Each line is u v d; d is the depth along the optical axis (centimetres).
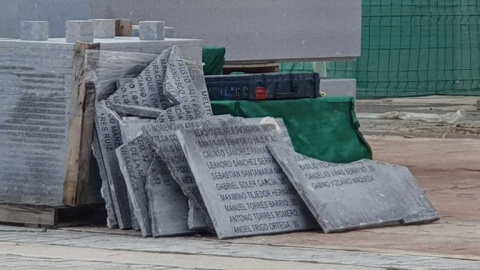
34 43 1077
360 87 2703
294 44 1725
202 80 1136
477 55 2794
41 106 1074
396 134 1962
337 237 1013
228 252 931
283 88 1198
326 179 1062
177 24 1576
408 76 2723
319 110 1220
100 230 1055
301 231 1043
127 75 1097
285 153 1059
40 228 1072
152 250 942
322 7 1758
